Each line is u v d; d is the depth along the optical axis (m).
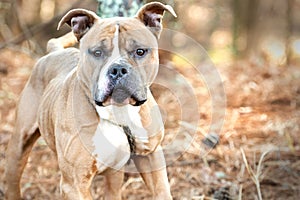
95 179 7.39
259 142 8.30
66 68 6.02
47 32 15.20
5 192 6.66
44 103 5.89
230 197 6.85
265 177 7.30
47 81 6.15
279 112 9.49
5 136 8.68
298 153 7.94
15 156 6.33
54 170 7.69
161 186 5.41
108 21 5.27
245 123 8.98
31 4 16.67
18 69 12.16
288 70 12.21
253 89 10.55
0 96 10.29
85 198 5.32
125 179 7.38
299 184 7.20
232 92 10.30
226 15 20.58
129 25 5.20
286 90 10.54
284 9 17.66
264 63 13.08
